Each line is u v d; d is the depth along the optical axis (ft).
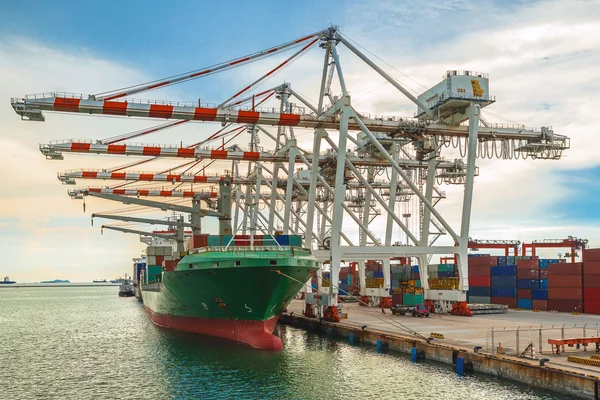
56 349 125.80
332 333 130.41
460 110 156.04
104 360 107.86
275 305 109.29
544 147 163.12
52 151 164.86
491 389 72.95
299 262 105.40
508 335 102.01
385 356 100.63
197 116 136.98
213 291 111.96
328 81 152.87
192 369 92.63
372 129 152.87
